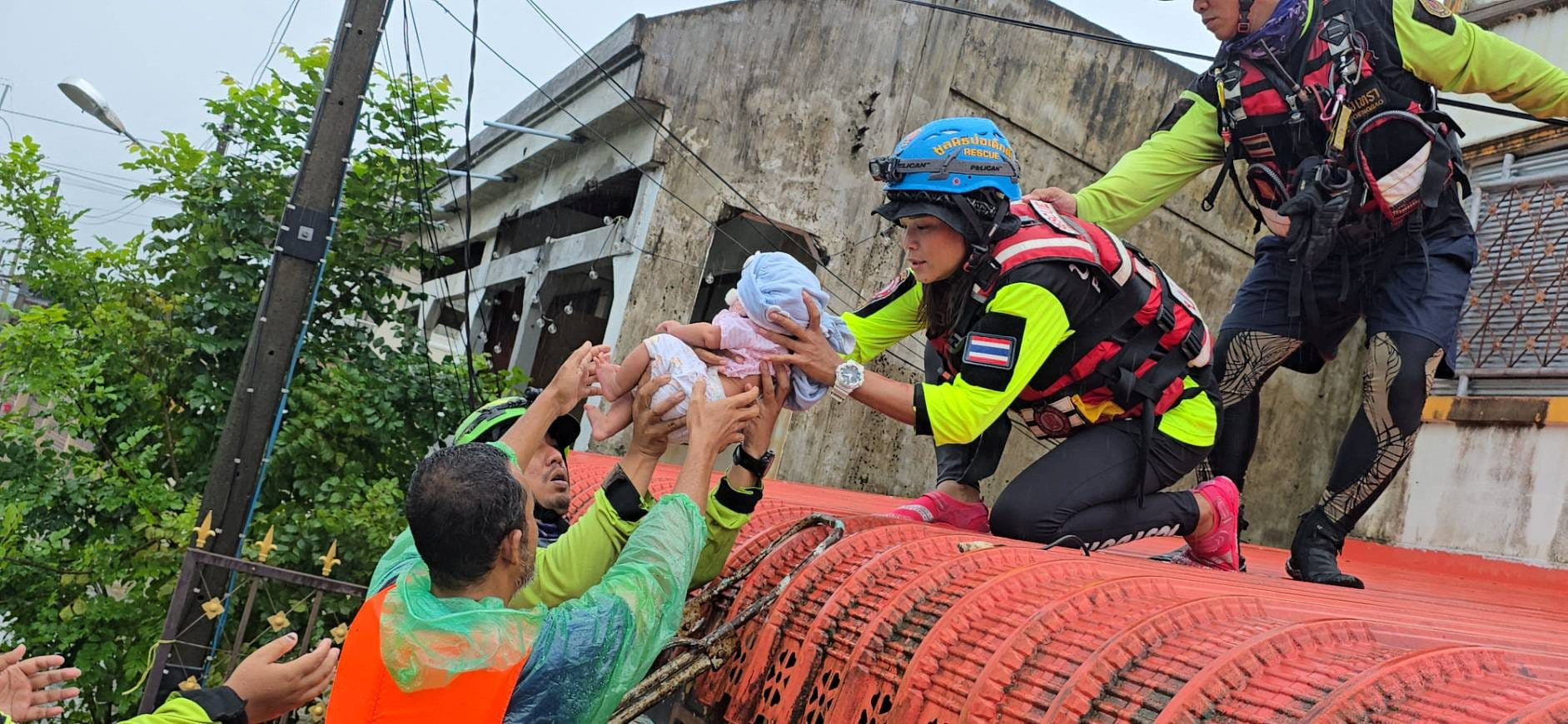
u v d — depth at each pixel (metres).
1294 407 10.38
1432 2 3.41
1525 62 3.42
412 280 15.04
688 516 2.09
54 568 7.88
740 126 8.56
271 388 6.29
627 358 2.51
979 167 2.90
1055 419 3.31
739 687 2.34
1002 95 9.24
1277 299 4.02
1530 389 7.16
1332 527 3.68
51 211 8.97
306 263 6.38
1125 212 3.86
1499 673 1.60
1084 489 3.15
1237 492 3.53
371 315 8.99
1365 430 3.67
